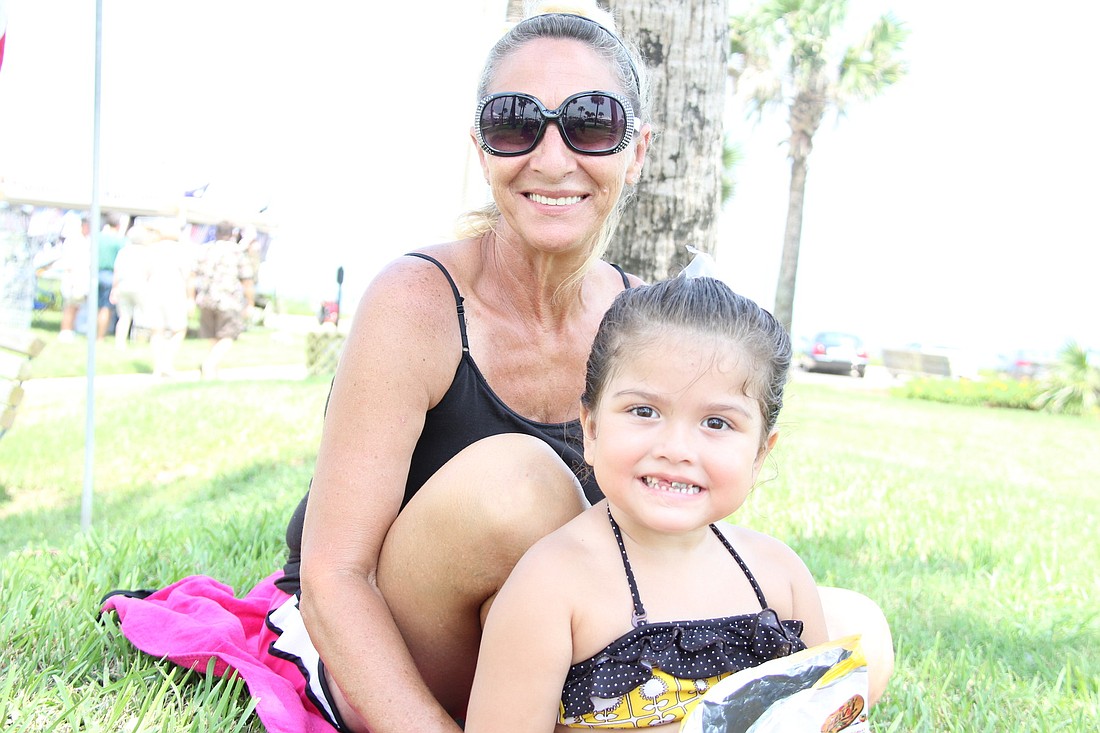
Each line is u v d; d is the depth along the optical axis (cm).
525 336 208
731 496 166
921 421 1457
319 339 1230
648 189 473
